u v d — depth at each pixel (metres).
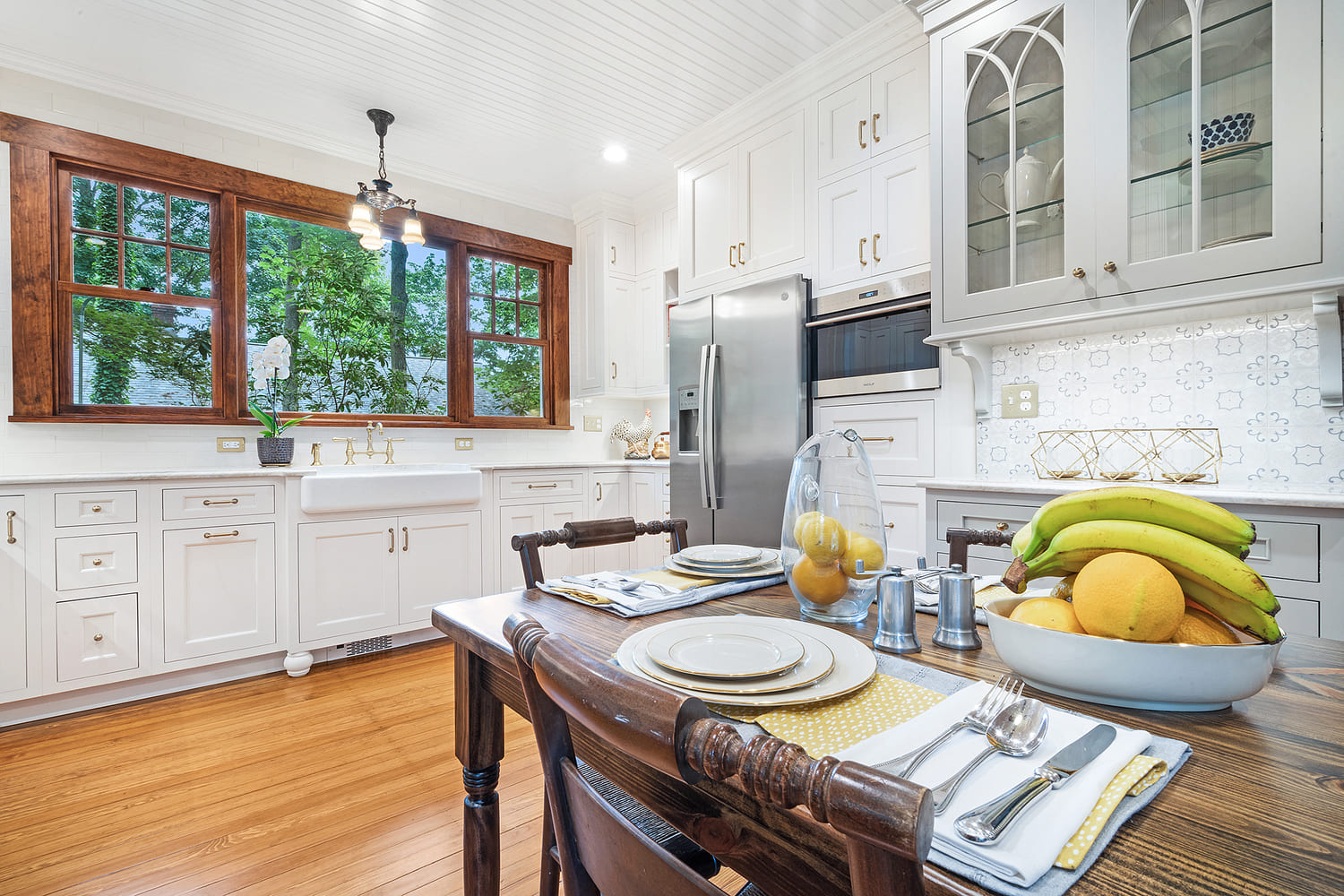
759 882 0.48
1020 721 0.50
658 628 0.76
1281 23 1.56
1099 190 1.84
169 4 2.35
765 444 2.87
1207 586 0.59
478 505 3.37
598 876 0.51
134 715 2.33
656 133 3.37
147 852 1.52
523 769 1.94
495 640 0.83
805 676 0.61
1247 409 1.91
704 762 0.36
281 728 2.22
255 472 2.70
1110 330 2.14
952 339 2.22
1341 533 1.46
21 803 1.74
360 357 3.58
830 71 2.75
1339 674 0.69
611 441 4.57
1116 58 1.81
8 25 2.46
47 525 2.29
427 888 1.40
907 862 0.29
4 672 2.21
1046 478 2.28
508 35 2.56
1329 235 1.51
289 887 1.40
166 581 2.51
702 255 3.36
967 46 2.12
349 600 2.91
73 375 2.78
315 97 2.99
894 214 2.54
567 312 4.39
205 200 3.11
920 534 2.47
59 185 2.77
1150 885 0.34
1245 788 0.44
